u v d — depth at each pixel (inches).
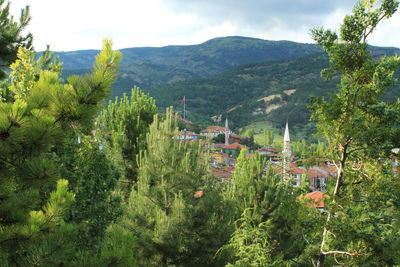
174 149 593.9
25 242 181.5
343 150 436.5
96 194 458.0
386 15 382.6
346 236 407.5
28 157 177.6
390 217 405.7
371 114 420.5
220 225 566.6
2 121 154.5
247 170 811.4
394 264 398.0
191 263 568.1
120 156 799.7
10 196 193.5
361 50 404.2
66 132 190.2
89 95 180.9
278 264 386.0
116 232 212.8
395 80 394.6
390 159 425.4
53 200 182.4
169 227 539.8
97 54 183.9
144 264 549.6
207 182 642.8
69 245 190.5
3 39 484.1
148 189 601.3
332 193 475.5
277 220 722.2
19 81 311.6
